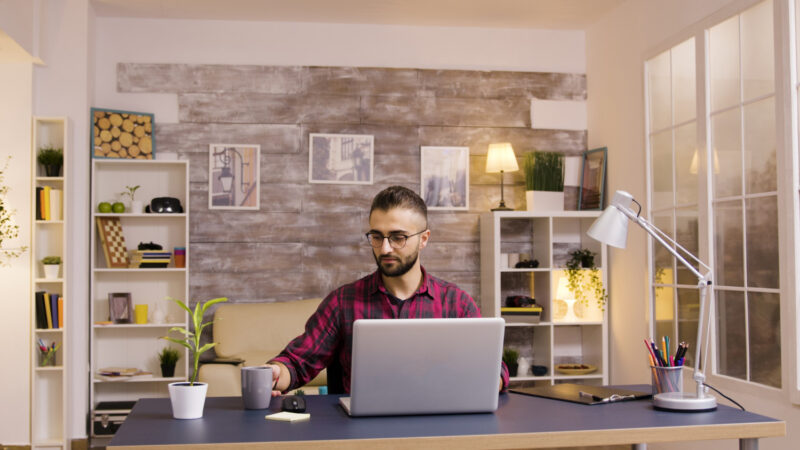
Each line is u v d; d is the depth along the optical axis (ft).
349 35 18.85
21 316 15.90
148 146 17.66
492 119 19.22
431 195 18.88
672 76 15.33
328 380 8.59
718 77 13.64
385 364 6.60
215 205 18.08
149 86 18.06
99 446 16.42
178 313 17.79
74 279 16.65
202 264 18.03
